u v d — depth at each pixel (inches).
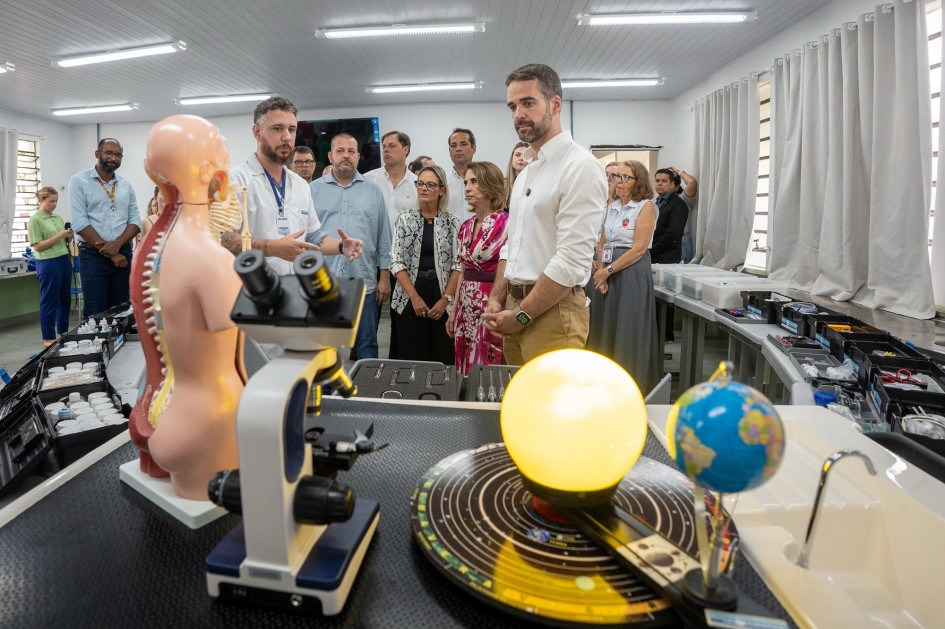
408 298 121.0
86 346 93.5
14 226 302.5
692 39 193.8
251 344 37.6
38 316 261.1
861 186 134.7
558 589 18.2
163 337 24.6
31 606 18.7
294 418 18.5
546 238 67.9
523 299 68.6
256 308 19.2
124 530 23.3
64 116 311.4
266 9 166.7
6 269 239.0
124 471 27.2
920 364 63.8
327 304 18.6
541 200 66.5
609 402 19.7
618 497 23.4
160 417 24.5
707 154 232.8
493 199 98.8
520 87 64.1
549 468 20.1
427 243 119.4
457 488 24.1
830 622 18.6
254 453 17.6
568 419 19.5
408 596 19.2
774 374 98.0
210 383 24.0
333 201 126.7
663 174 202.7
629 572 19.0
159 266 23.7
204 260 23.0
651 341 130.6
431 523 21.6
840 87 140.9
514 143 300.4
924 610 22.7
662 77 244.5
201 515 23.4
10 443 54.5
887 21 123.9
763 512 24.0
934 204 122.1
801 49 159.0
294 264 17.3
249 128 315.9
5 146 286.5
